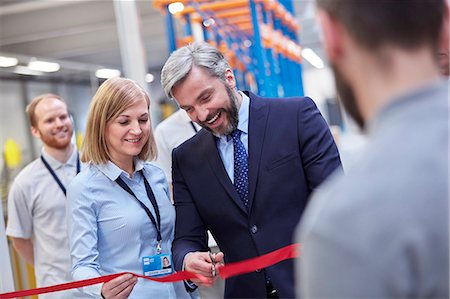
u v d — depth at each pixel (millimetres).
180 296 2475
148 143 2436
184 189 2221
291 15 6379
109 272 2326
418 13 812
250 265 2004
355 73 862
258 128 2105
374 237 749
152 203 2420
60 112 3316
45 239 3299
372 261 744
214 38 5020
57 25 8297
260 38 4418
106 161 2367
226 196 2109
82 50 9383
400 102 814
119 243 2342
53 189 3312
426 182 760
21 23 8336
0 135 9227
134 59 4703
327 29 881
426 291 748
